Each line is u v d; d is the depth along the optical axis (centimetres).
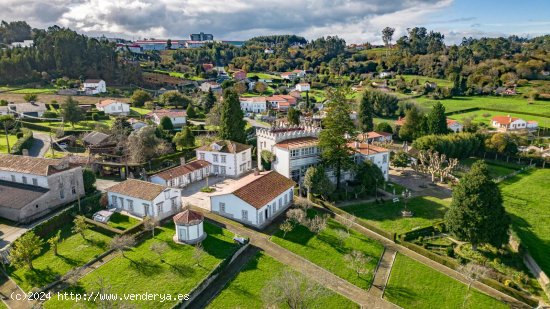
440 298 5388
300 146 8944
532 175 10944
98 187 8712
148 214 7038
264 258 6012
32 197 7106
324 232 6869
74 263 5731
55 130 13275
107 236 6456
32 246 5572
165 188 7188
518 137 13850
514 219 7694
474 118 17650
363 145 10125
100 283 5150
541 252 6372
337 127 8575
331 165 8944
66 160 7906
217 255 5928
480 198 6128
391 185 9550
